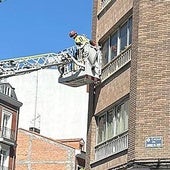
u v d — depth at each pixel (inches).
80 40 872.9
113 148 776.3
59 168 2016.5
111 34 850.8
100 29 889.5
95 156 839.7
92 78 846.5
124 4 794.8
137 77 675.4
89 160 840.9
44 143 2055.9
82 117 2201.0
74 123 2199.8
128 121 701.3
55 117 2218.3
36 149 2055.9
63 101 2234.3
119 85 773.3
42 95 2253.9
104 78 840.3
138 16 698.8
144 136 646.5
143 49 679.7
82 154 2041.1
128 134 685.3
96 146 840.9
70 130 2193.7
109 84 815.7
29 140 2063.2
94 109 860.6
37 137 2064.5
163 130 636.1
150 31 680.4
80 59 868.0
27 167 2042.3
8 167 1913.1
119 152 737.6
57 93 2245.3
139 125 653.9
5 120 1941.4
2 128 1909.4
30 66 1243.2
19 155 2049.7
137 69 678.5
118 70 782.5
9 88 1985.7
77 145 2058.3
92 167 832.9
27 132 2073.1
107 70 836.0
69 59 920.3
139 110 660.7
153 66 665.6
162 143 631.2
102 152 815.1
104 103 824.9
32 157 2048.5
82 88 2235.5
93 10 920.9
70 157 2017.7
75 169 2004.2
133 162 645.3
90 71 848.3
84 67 854.5
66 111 2220.7
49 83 2258.9
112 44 842.8
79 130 2181.3
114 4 839.7
